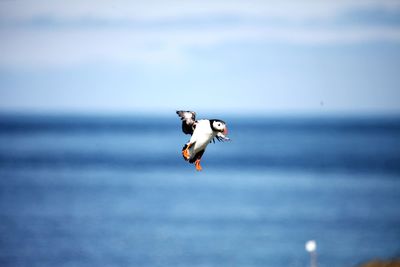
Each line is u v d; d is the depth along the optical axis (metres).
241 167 117.06
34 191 84.38
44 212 67.62
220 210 68.31
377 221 61.44
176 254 49.59
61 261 48.12
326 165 118.12
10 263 47.97
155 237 55.06
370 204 71.44
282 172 107.31
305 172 106.94
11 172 108.00
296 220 62.25
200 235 55.75
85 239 54.66
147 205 72.06
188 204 72.69
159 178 100.25
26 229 58.97
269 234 56.06
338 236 55.06
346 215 64.94
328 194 80.00
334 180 95.62
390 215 64.31
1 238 55.25
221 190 85.00
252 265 46.91
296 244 52.03
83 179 98.81
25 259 48.97
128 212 67.44
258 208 69.50
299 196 78.50
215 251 49.97
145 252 49.97
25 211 68.38
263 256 48.97
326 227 58.78
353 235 55.41
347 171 107.38
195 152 17.91
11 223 61.75
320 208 69.06
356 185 89.31
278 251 50.22
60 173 106.81
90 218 64.31
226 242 52.81
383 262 40.72
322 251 50.12
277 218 63.44
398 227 58.22
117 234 56.56
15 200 76.31
